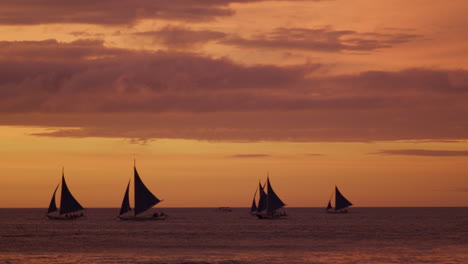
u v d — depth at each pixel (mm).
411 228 151250
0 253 88188
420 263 76875
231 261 78250
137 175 158750
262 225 163625
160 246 98688
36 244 102062
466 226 160375
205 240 110688
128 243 104062
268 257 82875
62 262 77812
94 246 98500
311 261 78500
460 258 81812
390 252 89188
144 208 157625
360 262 77812
